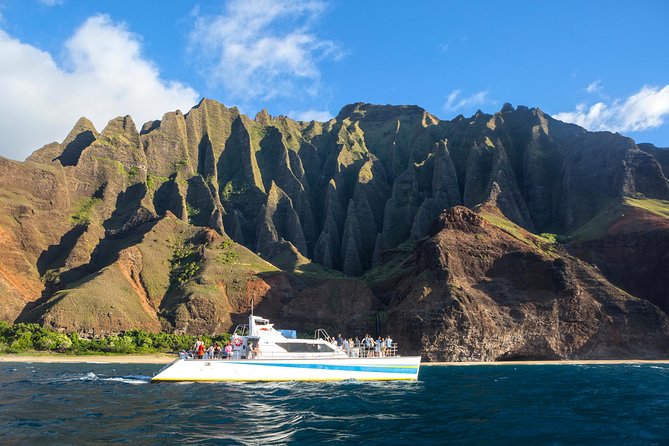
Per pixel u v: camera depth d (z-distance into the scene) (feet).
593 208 550.77
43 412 92.58
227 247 538.88
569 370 252.83
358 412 96.17
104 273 447.83
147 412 93.30
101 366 258.57
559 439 75.10
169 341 391.04
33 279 481.05
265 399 111.65
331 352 150.51
